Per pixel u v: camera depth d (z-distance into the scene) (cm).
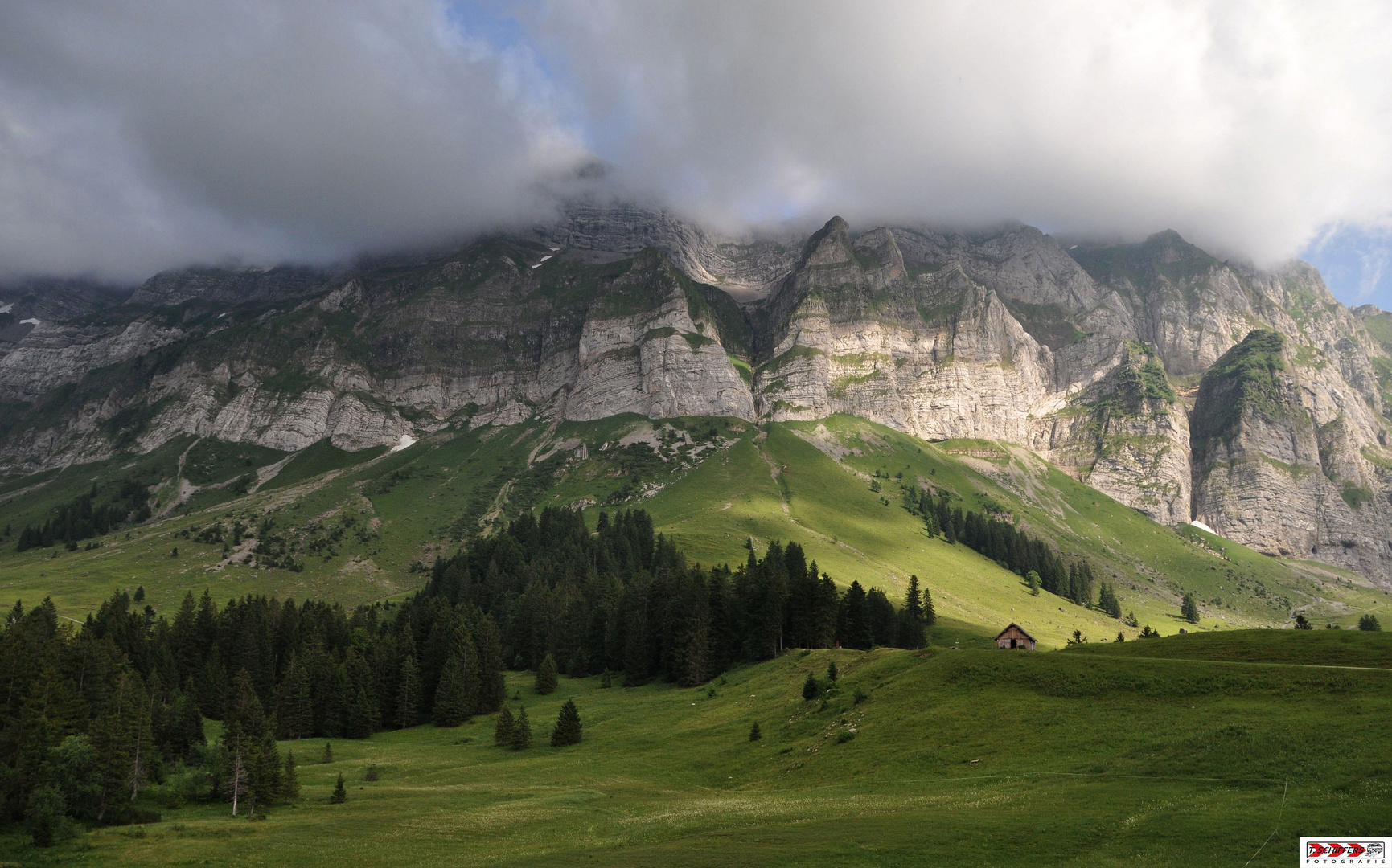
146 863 6850
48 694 10375
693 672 14825
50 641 14188
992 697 8775
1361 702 6481
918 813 6081
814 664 12900
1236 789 5572
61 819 7775
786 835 5897
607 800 8425
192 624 19088
